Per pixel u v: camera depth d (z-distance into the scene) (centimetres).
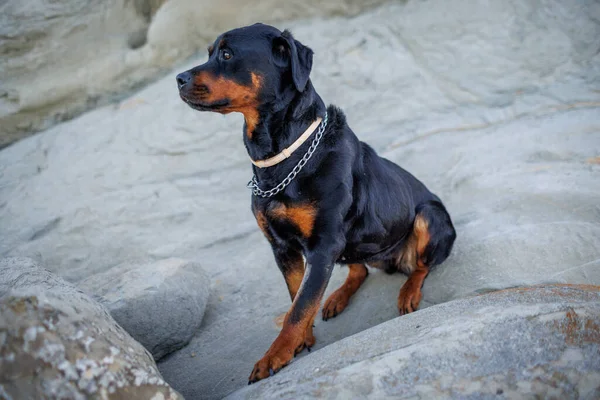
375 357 228
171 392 220
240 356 349
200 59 714
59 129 657
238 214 528
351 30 711
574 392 221
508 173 471
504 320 236
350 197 320
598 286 294
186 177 581
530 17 673
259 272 443
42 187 582
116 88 711
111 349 217
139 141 624
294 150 310
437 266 391
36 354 202
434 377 219
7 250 503
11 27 686
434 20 698
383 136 585
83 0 708
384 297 384
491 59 651
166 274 367
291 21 735
